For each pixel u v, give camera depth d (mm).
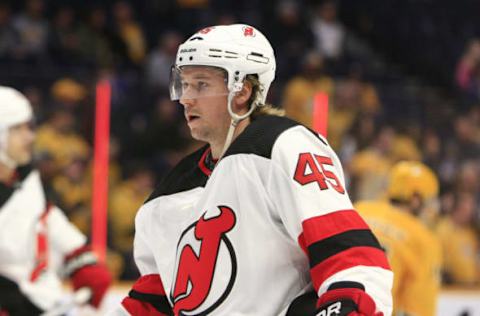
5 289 6621
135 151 12406
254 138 3775
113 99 12492
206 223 3828
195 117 3977
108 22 18047
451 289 10875
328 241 3549
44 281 6824
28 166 6898
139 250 4410
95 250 10789
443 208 12188
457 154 12734
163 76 16422
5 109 6727
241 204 3746
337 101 13180
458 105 13172
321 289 3549
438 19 21578
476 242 12188
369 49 21281
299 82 13430
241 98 3934
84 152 11156
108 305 9312
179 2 19156
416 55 20859
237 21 19312
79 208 10836
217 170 3832
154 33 18547
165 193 4148
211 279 3793
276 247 3725
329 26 19812
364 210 6734
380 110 13148
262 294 3732
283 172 3662
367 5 21719
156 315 4477
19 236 6703
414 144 12797
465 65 19688
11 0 17578
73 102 11328
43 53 16250
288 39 19375
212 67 3898
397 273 6523
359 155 12453
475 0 21906
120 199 11430
